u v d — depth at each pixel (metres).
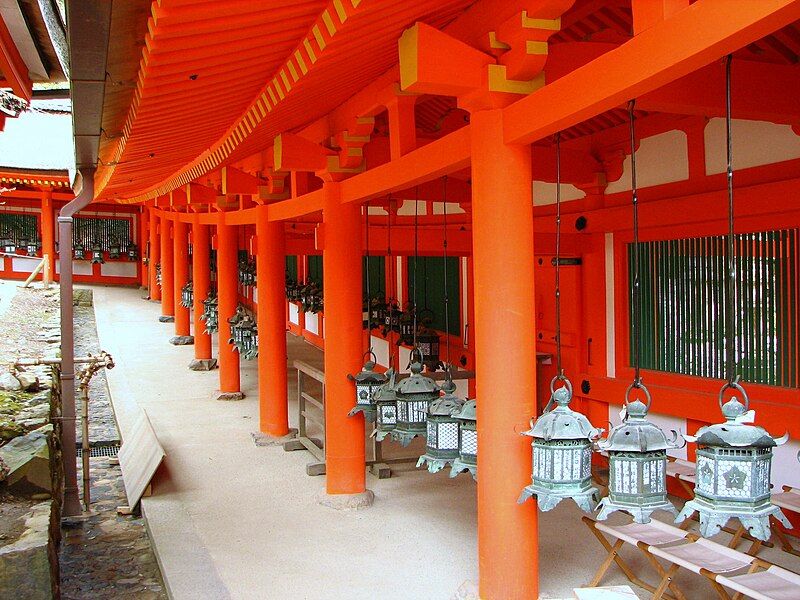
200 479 7.08
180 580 4.68
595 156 6.93
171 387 11.95
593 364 7.20
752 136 5.43
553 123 3.23
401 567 4.93
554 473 3.40
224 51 3.52
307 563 5.02
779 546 5.14
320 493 6.55
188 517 5.96
